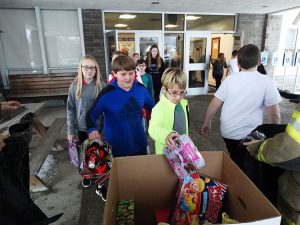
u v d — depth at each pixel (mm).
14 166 773
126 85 1572
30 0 4977
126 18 6523
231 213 842
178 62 7199
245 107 1688
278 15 7199
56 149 3270
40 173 2727
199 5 5844
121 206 867
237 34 7066
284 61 7141
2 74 5879
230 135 1767
